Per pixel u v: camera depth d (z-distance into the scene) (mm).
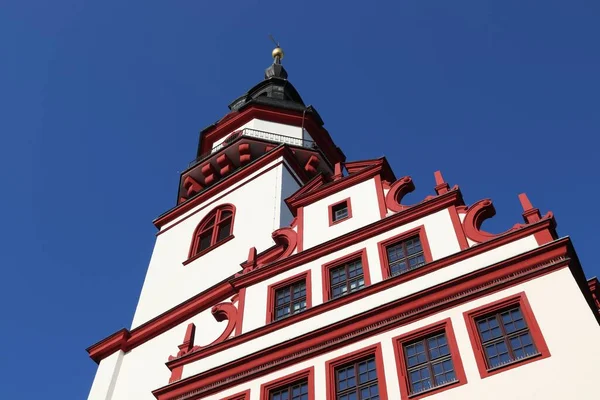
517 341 17312
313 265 23391
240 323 23125
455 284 19281
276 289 23594
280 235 25969
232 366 21266
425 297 19484
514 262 18938
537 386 16062
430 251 21328
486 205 21844
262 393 19875
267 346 21328
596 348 16125
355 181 26172
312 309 21422
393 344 18906
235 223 34312
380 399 17828
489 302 18453
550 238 19297
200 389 21266
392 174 26562
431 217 22438
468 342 17844
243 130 42188
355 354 19234
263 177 36531
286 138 42406
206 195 38656
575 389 15594
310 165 39062
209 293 29641
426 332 18688
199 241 35781
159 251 37000
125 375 29516
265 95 51375
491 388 16547
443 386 17188
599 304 23547
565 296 17578
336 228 24688
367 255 22484
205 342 27625
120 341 31062
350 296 21047
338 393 18750
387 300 20281
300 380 19672
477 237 20938
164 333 30266
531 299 17938
